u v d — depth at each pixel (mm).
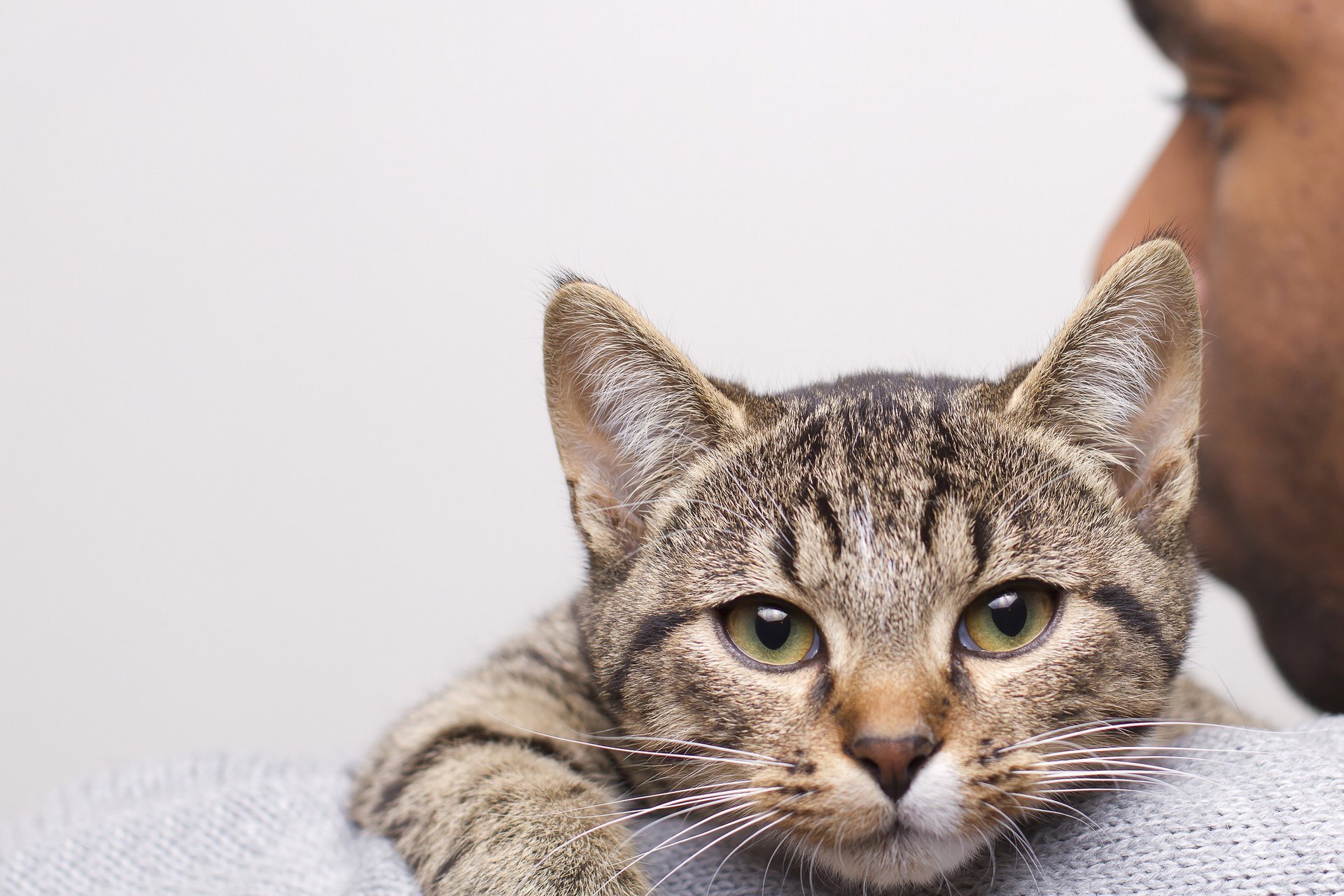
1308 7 324
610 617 344
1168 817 286
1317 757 284
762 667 327
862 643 321
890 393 358
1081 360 338
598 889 312
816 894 315
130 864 314
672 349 345
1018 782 314
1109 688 323
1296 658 360
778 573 328
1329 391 331
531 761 340
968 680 320
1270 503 343
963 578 322
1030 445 336
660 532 343
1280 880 267
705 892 312
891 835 316
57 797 354
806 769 318
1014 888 294
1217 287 346
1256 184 334
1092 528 328
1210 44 338
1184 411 333
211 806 331
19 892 307
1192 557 343
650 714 335
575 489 350
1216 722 357
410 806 333
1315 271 329
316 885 310
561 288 342
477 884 314
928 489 328
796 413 351
